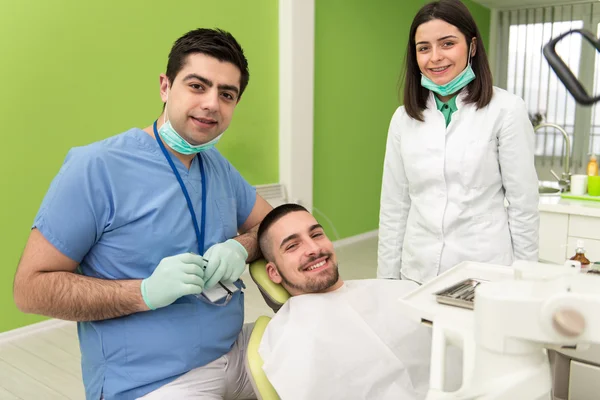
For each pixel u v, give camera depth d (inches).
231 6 134.3
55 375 88.6
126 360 46.8
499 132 59.7
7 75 97.7
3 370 90.2
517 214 61.6
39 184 104.7
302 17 148.3
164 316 47.3
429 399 26.2
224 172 57.7
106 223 46.9
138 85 117.7
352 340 47.2
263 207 63.5
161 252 48.8
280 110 152.0
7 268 102.2
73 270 46.5
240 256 50.8
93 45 108.7
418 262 66.7
